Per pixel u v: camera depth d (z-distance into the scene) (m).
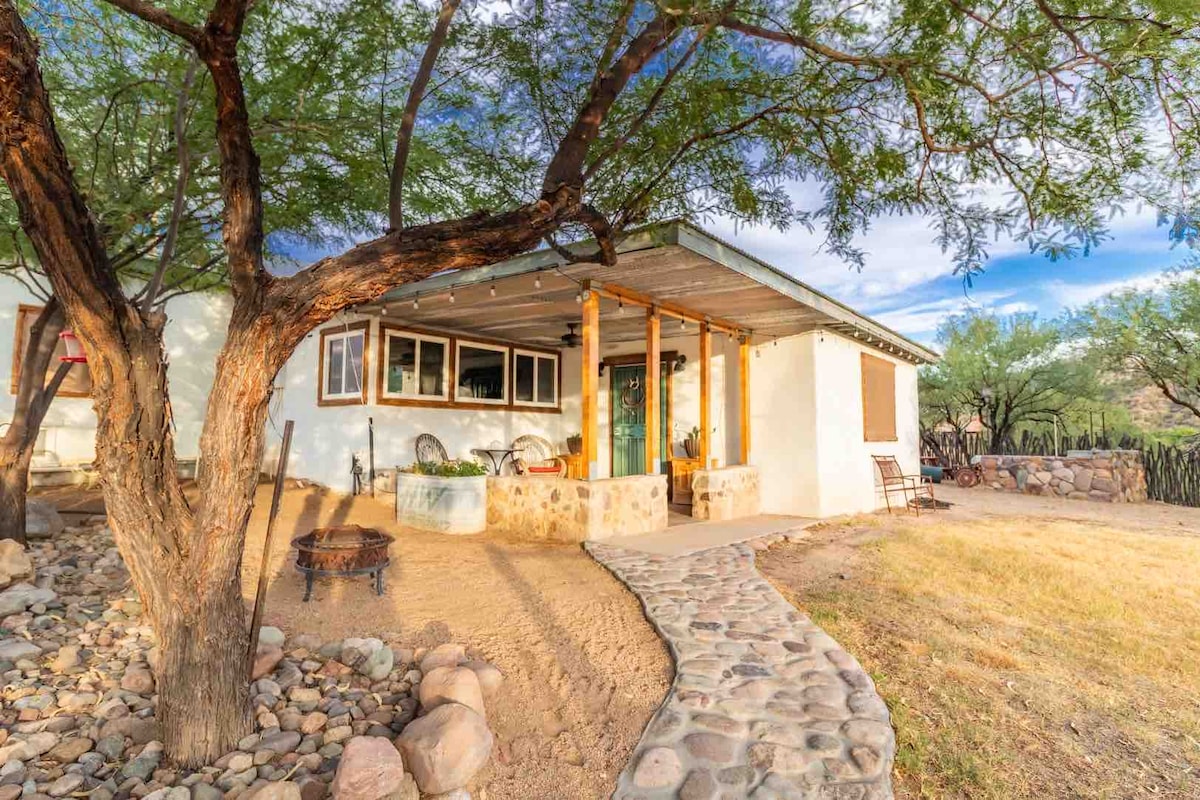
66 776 2.37
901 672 3.55
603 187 4.30
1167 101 2.91
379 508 8.08
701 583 5.07
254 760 2.56
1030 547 7.04
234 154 2.42
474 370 9.93
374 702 3.12
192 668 2.54
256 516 7.37
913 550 6.81
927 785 2.54
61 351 8.55
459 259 2.70
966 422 20.80
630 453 10.52
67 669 3.18
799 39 3.12
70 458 8.55
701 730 2.82
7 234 4.88
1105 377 17.47
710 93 3.47
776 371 9.22
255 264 2.48
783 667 3.47
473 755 2.59
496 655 3.67
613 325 9.08
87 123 4.37
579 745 2.85
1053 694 3.30
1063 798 2.46
